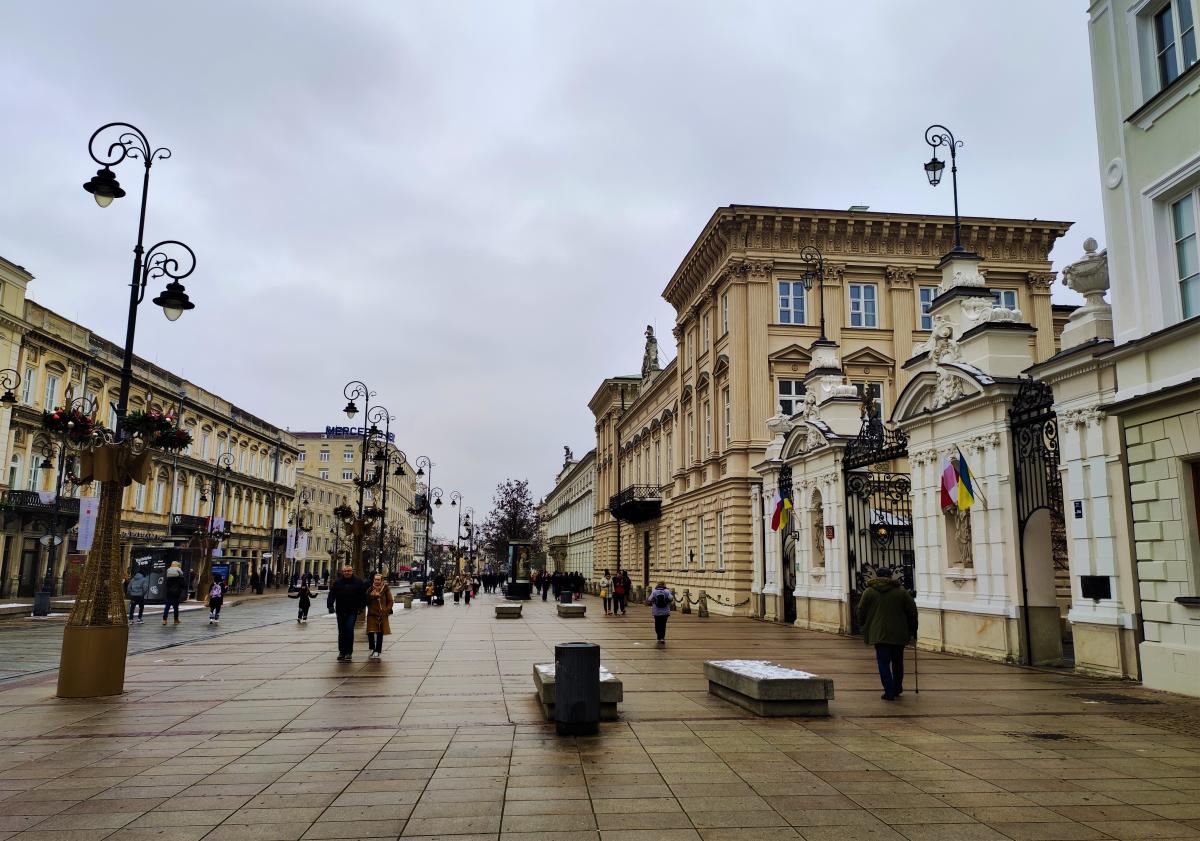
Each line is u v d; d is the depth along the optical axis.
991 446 15.23
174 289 13.35
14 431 41.38
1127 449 11.98
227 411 66.00
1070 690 11.33
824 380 24.53
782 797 6.14
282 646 18.38
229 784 6.56
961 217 35.84
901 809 5.82
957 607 16.22
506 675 13.17
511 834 5.33
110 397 49.59
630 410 57.88
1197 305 11.12
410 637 20.61
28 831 5.43
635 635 21.61
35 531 42.78
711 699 10.71
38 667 14.52
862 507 21.97
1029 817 5.64
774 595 27.42
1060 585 21.27
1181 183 11.20
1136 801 6.02
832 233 35.50
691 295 41.66
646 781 6.59
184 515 55.53
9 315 40.53
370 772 6.91
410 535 147.00
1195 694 10.61
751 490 30.33
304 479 90.06
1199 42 10.97
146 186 13.02
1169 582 11.15
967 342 16.34
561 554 103.00
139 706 10.23
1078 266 13.49
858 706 10.07
